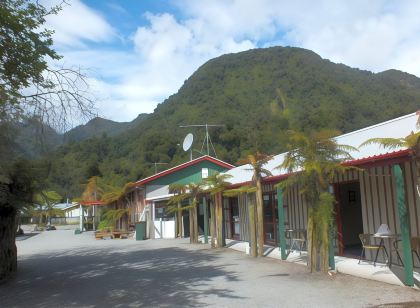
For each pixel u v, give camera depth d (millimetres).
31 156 11133
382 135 10867
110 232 31422
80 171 58219
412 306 6949
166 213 28359
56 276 12234
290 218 15695
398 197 8633
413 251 9789
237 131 53938
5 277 11875
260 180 14508
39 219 54875
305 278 9969
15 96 9406
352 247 14398
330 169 10102
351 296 7910
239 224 20688
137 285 10211
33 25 8828
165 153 62750
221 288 9383
